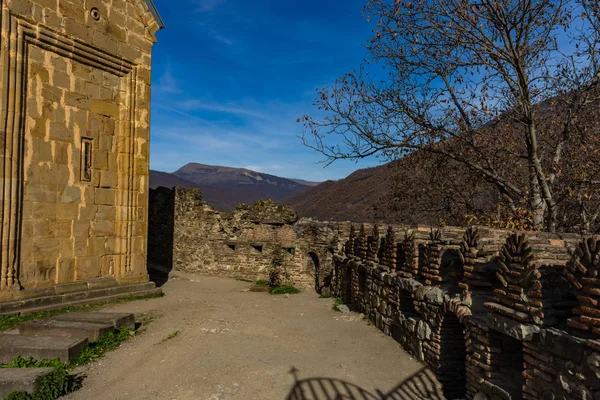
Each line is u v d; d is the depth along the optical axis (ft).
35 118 32.04
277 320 31.83
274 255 56.85
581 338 11.94
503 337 16.29
